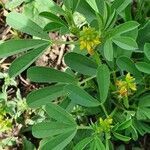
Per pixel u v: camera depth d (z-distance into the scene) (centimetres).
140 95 17
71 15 14
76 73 18
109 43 13
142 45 16
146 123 17
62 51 20
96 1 15
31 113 19
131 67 15
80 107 17
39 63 20
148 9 18
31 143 19
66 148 16
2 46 14
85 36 13
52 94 15
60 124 14
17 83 20
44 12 13
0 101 19
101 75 14
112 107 17
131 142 18
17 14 15
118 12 15
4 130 19
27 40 14
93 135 14
